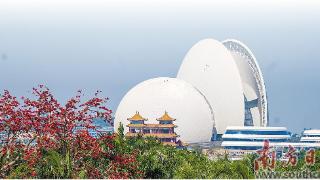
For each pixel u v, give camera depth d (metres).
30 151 64.88
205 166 93.00
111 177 67.06
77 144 68.38
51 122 67.00
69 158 64.50
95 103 69.69
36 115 67.38
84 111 69.19
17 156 65.75
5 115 66.62
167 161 102.00
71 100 68.62
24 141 68.19
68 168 64.12
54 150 66.81
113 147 74.75
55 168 63.75
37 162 64.62
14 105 67.31
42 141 65.94
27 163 64.25
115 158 72.19
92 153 68.81
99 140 73.00
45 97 68.25
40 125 67.00
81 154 68.50
